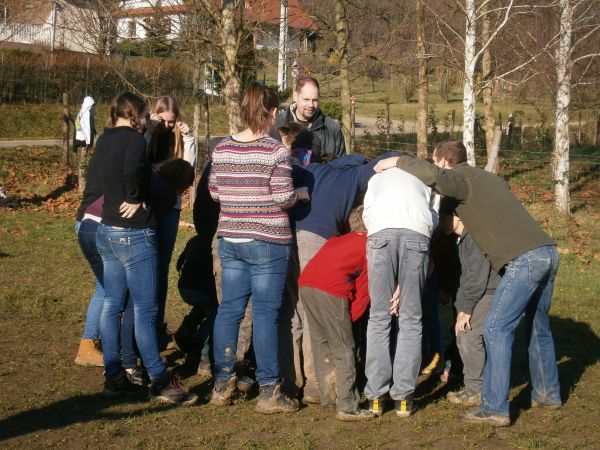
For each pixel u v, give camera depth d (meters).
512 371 6.62
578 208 17.64
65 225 13.80
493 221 5.18
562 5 16.80
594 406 5.65
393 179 5.27
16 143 23.92
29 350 6.57
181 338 6.39
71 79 29.89
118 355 5.53
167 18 14.40
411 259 5.14
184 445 4.68
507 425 5.16
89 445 4.63
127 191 5.20
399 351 5.26
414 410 5.47
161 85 23.70
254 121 5.17
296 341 5.64
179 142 6.35
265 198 5.13
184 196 16.83
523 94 30.44
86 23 13.92
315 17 15.96
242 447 4.65
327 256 5.26
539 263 5.11
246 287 5.30
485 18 17.80
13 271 9.96
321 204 5.56
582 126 30.66
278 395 5.35
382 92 42.09
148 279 5.36
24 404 5.31
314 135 6.27
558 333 7.95
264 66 15.22
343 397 5.23
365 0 16.36
